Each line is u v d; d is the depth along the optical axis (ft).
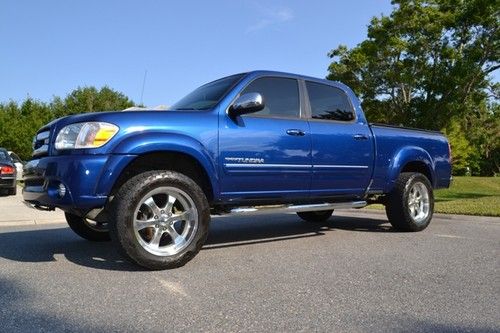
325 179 18.75
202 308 10.71
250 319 10.03
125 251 13.62
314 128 18.37
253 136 16.47
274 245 18.37
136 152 13.96
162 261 14.06
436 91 89.30
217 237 20.45
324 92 19.54
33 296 11.61
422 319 10.14
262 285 12.59
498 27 84.99
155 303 11.06
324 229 22.91
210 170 15.46
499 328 9.70
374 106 95.30
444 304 11.14
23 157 125.70
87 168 13.62
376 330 9.50
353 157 19.60
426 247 17.95
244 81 17.13
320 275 13.66
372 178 20.54
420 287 12.51
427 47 87.20
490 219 26.50
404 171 23.11
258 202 17.39
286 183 17.57
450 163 24.44
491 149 163.43
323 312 10.50
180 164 15.78
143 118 14.55
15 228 24.18
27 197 15.66
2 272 14.02
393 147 21.40
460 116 93.91
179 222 15.15
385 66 90.74
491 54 87.45
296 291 12.07
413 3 85.81
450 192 71.67
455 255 16.48
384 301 11.32
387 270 14.29
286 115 17.98
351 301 11.29
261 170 16.67
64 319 10.01
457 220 26.25
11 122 127.54
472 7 83.35
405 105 92.48
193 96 18.22
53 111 148.15
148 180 13.94
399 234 21.17
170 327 9.57
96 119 14.07
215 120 15.80
